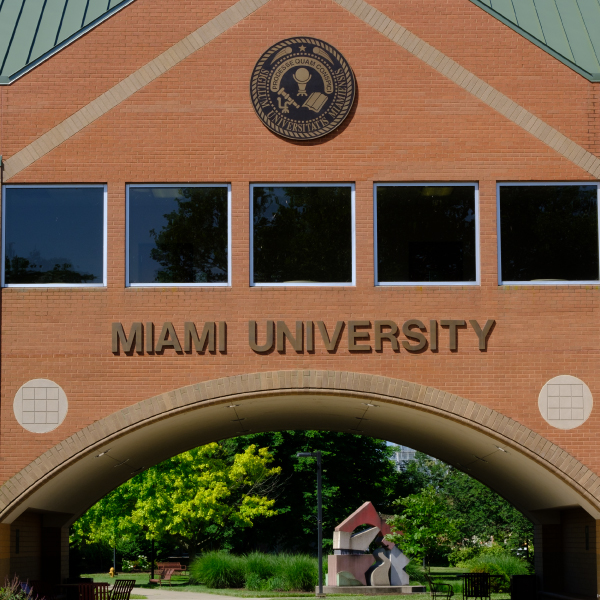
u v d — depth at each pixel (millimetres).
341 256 15844
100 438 15164
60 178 15883
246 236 15789
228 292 15602
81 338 15445
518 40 16328
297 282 15766
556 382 15430
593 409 15352
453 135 16109
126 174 15938
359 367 15445
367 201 15914
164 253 15836
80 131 16031
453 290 15656
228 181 15961
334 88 16172
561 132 16125
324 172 15992
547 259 15875
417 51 16281
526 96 16188
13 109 16031
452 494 49656
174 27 16281
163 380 15359
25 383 15289
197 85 16156
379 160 16031
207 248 15867
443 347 15531
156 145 16031
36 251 15781
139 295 15586
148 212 15961
